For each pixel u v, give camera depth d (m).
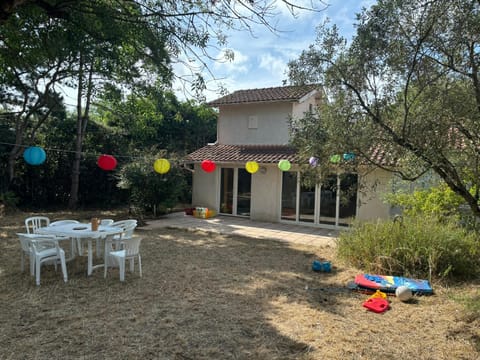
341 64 4.57
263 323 4.89
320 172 5.23
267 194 14.73
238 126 16.78
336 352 4.14
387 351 4.19
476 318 5.10
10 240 9.80
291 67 5.02
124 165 15.49
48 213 15.34
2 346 4.10
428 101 4.00
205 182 16.55
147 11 5.65
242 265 8.00
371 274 7.36
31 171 16.73
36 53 7.25
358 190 5.25
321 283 6.81
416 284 6.43
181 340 4.35
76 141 16.97
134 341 4.30
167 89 8.96
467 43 3.79
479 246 7.42
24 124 15.23
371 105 4.46
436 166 4.15
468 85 3.97
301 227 13.44
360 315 5.27
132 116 17.08
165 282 6.61
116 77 11.59
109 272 7.17
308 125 5.10
